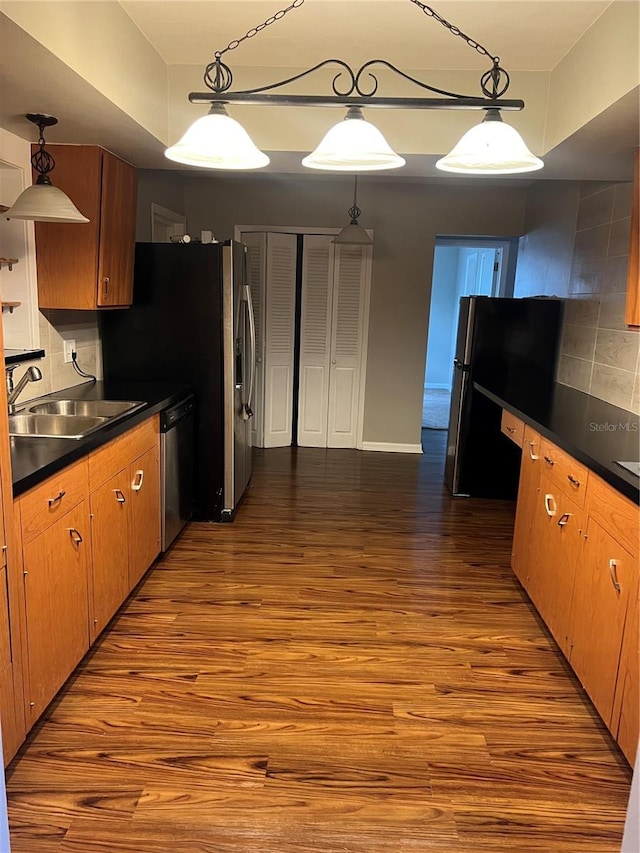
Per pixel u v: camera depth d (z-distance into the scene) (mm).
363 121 1736
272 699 2221
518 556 3121
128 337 3762
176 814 1713
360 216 5547
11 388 2646
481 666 2467
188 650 2512
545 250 4938
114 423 2508
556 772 1917
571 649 2312
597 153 2898
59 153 2898
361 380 5828
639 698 1733
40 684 1930
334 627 2725
